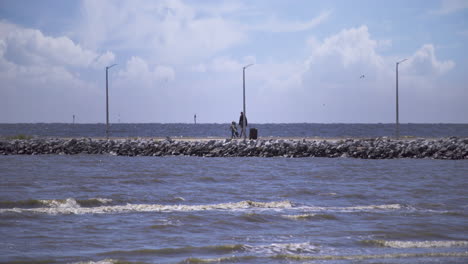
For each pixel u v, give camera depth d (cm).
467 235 4044
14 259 3291
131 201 5622
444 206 5309
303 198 5894
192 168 9500
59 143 14038
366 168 9544
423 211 5019
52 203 5294
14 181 7288
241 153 12644
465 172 8788
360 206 5328
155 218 4572
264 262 3306
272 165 10175
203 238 3906
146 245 3675
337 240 3862
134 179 7612
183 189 6612
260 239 3894
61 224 4306
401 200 5744
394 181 7512
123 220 4484
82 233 3997
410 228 4238
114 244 3694
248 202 5397
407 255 3456
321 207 5262
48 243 3691
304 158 11994
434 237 3981
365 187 6844
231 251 3553
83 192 6262
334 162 10894
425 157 11969
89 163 10675
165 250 3541
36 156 12825
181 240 3838
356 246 3706
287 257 3409
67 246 3619
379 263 3294
